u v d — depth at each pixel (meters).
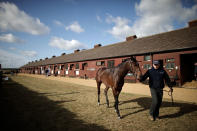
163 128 2.84
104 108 4.36
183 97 6.39
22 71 66.69
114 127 2.87
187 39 11.02
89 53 24.92
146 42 15.62
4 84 10.66
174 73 10.64
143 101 5.48
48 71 31.31
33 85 10.64
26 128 2.71
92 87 10.41
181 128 2.85
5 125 2.82
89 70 20.50
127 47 17.20
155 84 3.23
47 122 3.07
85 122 3.13
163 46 12.08
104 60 17.73
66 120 3.23
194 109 4.27
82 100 5.52
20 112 3.75
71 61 25.00
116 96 3.67
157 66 3.30
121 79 3.69
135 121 3.23
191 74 11.91
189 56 12.14
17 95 6.27
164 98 6.19
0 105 4.41
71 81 15.91
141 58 13.27
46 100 5.37
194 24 13.28
